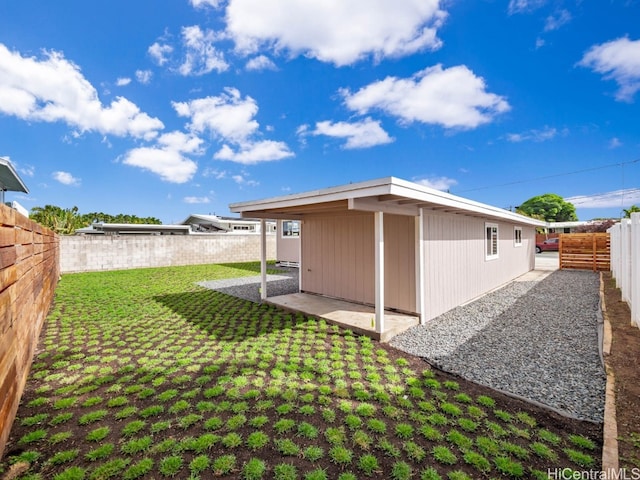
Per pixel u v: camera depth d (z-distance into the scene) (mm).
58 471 1977
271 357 3809
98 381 3174
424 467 2025
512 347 4215
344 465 2041
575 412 2656
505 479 1924
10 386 2340
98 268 12797
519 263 11484
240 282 9906
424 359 3805
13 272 2525
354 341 4418
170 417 2545
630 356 3826
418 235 5301
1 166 7492
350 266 6484
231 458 2086
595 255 12484
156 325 5172
